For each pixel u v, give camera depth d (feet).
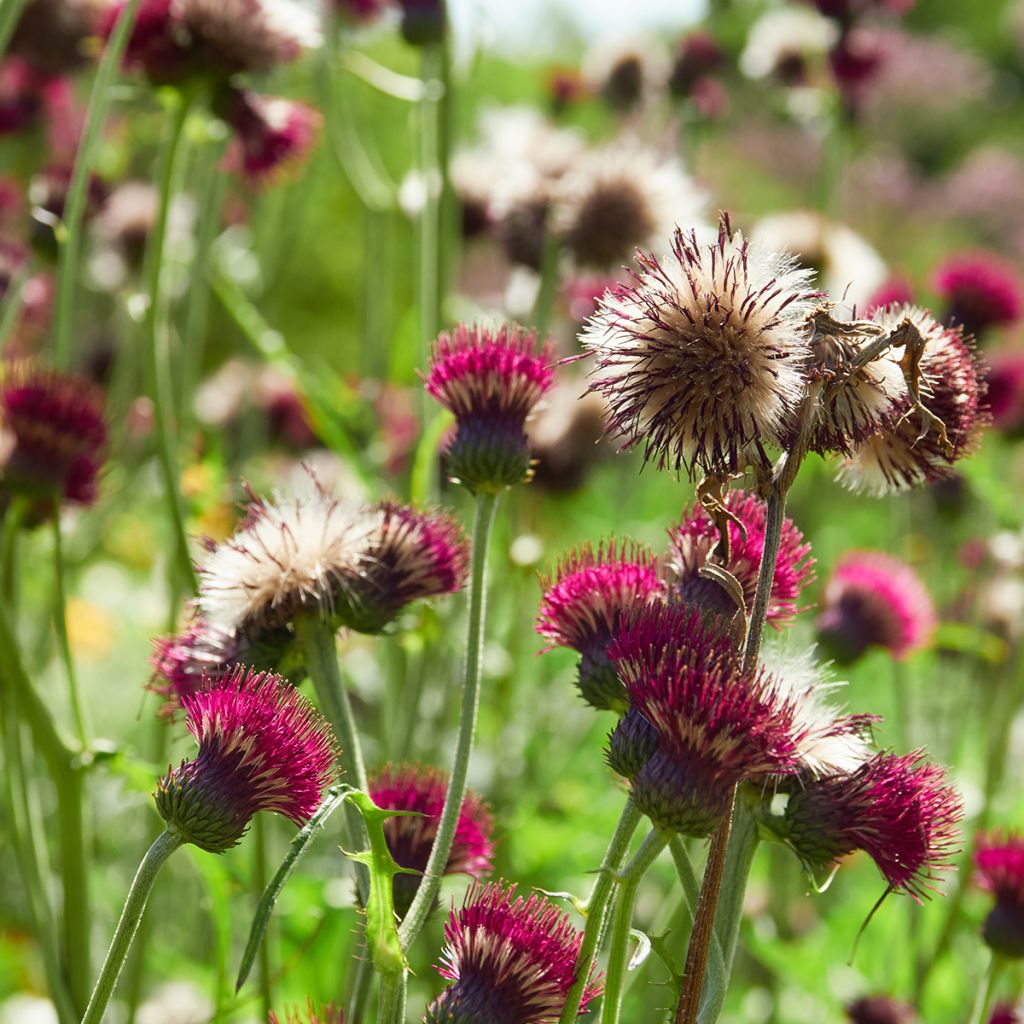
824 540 30.35
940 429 7.14
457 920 7.88
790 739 7.29
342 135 23.94
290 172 17.07
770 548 7.12
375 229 25.26
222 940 11.52
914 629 15.15
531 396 9.16
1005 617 22.95
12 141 25.09
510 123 26.08
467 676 8.63
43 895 12.42
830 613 15.23
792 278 7.13
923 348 7.00
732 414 6.97
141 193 24.64
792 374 6.93
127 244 23.41
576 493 21.80
